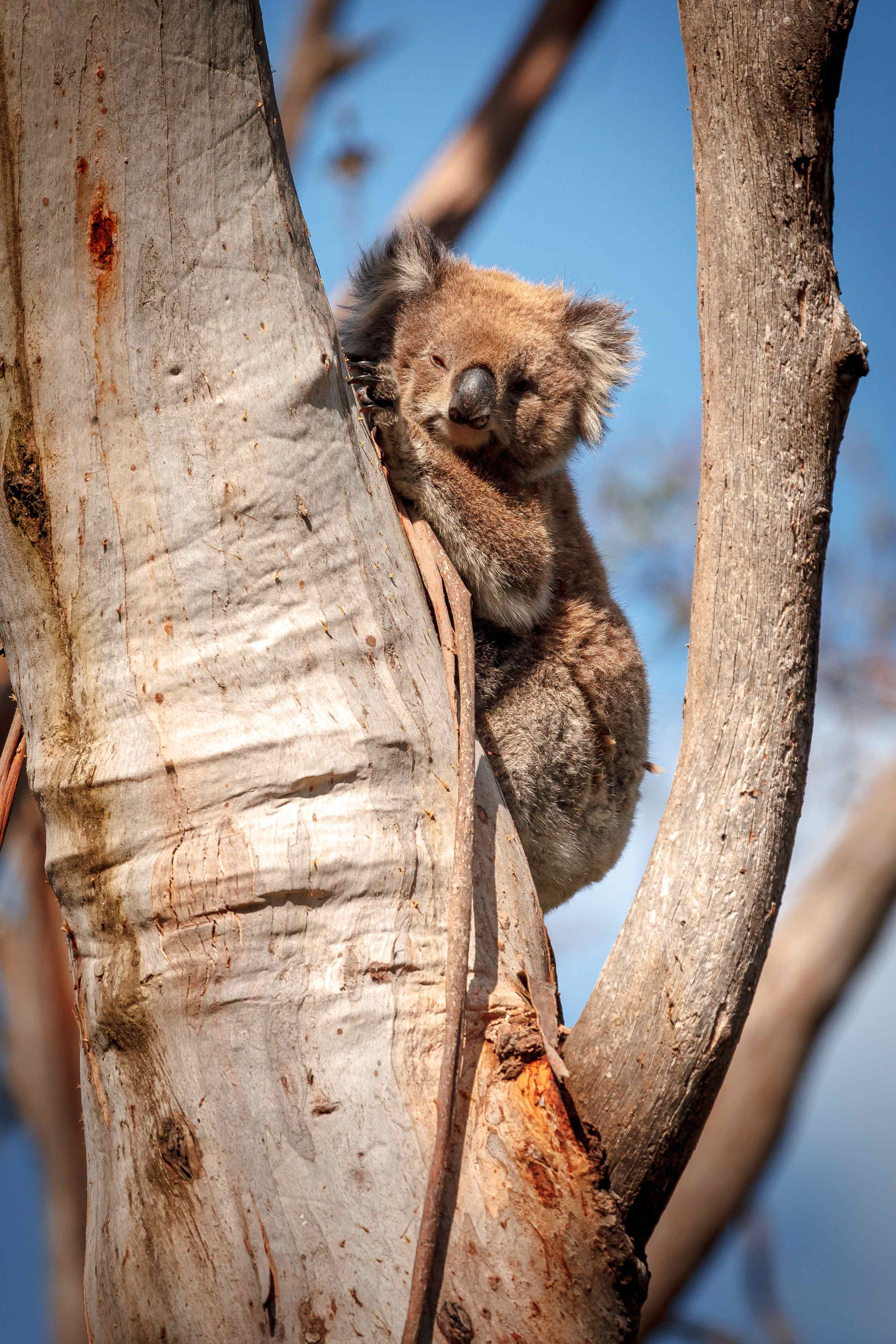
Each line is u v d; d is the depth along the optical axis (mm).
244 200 5152
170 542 5004
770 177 4977
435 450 8867
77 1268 12688
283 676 5023
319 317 5395
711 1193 13141
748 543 5039
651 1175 4801
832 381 5027
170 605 5004
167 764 4883
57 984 12516
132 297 4977
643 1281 4660
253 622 5035
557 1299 4422
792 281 5016
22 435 5047
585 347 10578
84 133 4914
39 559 5086
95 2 4879
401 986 4793
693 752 5070
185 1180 4496
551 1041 4773
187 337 5035
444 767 5266
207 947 4703
